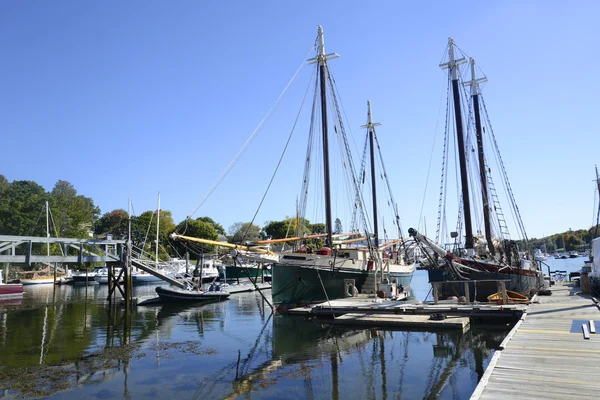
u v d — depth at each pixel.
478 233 37.12
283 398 12.23
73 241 33.75
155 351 18.47
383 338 20.19
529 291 32.47
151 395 12.58
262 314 31.47
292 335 21.98
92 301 42.25
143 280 73.19
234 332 23.30
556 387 9.12
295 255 30.44
